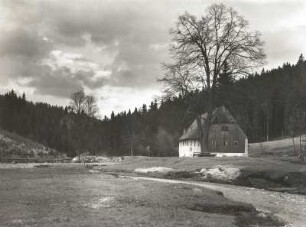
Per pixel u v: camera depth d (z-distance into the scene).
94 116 148.12
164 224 17.67
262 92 175.75
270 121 171.25
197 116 61.44
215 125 92.56
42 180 34.47
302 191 35.22
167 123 166.00
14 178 36.91
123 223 17.52
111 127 186.12
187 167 49.94
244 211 22.55
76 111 146.25
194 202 23.00
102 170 59.12
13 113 179.25
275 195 32.84
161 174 47.50
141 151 161.62
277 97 174.75
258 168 42.19
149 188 28.52
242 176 41.12
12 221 17.16
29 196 23.55
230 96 61.75
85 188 28.06
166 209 20.78
